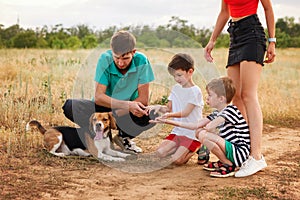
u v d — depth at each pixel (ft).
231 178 17.84
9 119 25.39
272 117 30.35
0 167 18.11
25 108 27.09
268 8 18.95
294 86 46.06
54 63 54.44
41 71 45.73
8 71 43.91
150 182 17.22
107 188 16.39
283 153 21.79
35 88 33.88
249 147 18.47
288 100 35.42
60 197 15.31
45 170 18.07
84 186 16.49
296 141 24.45
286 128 28.02
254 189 16.35
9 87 33.83
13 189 15.80
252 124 18.66
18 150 20.48
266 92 39.58
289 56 100.94
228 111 18.22
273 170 18.93
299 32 202.18
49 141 20.12
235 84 19.69
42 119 26.35
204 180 17.54
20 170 17.93
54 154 20.08
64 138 20.36
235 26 18.92
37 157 19.74
